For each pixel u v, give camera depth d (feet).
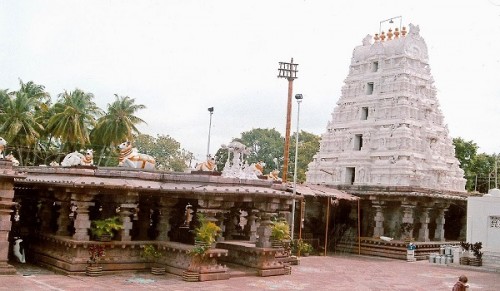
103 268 83.25
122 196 85.81
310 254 142.61
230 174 93.61
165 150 320.70
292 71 139.95
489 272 123.85
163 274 86.28
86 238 83.25
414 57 178.09
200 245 82.43
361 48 187.32
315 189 142.82
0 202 76.89
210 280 83.30
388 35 183.73
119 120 234.38
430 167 169.27
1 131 196.03
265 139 356.18
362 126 177.17
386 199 152.46
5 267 77.82
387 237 153.48
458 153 260.01
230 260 97.19
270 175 118.11
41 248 91.56
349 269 114.93
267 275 92.02
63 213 89.15
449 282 103.24
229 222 106.11
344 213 165.68
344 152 179.83
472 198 139.64
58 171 89.97
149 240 91.04
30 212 102.37
